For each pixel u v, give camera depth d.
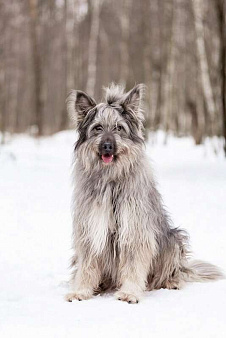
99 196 5.78
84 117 6.16
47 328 4.58
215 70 28.08
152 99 37.62
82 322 4.75
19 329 4.55
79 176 6.04
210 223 9.53
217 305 5.27
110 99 6.18
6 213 10.57
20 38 50.31
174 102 38.66
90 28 42.88
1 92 39.34
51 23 45.62
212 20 28.06
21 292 5.93
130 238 5.73
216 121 25.33
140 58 38.97
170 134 35.59
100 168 5.80
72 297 5.62
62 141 32.03
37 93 32.12
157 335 4.40
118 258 5.91
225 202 11.57
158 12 37.44
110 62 49.53
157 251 6.02
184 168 17.77
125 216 5.71
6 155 21.12
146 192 5.86
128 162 5.78
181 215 10.26
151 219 5.86
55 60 55.41
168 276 6.22
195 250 7.75
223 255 7.50
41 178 15.73
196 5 26.22
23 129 58.50
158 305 5.37
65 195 12.75
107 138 5.70
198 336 4.38
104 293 6.15
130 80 34.22
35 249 8.02
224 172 16.38
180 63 40.53
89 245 5.87
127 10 35.56
